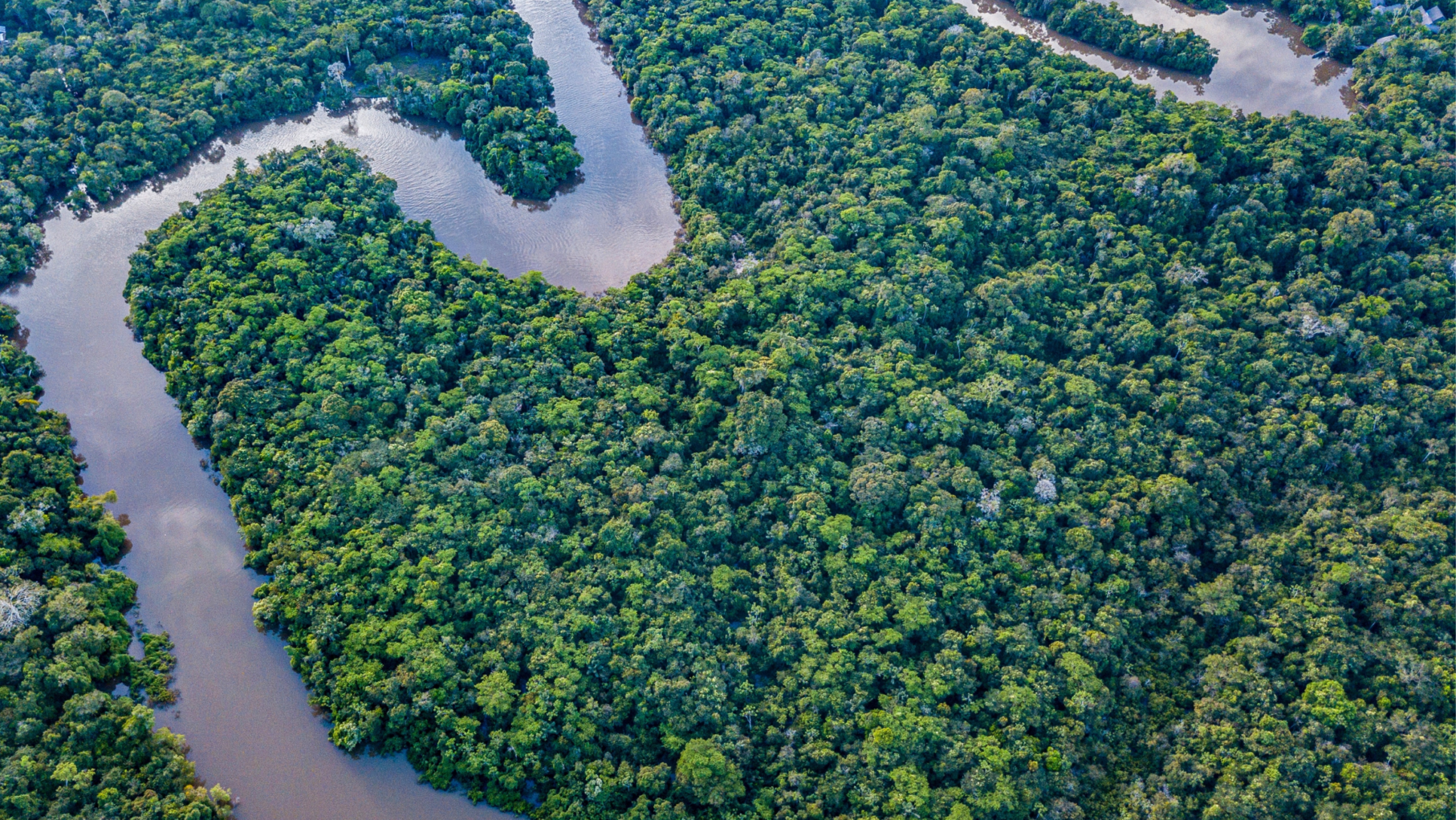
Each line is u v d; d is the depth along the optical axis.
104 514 139.50
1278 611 130.75
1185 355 158.00
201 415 146.88
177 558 138.62
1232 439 149.75
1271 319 160.75
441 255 171.88
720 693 121.00
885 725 118.19
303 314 160.50
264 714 124.06
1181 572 136.75
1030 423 150.38
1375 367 155.88
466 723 118.50
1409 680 122.31
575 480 141.12
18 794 106.75
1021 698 121.25
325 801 117.12
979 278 171.38
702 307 164.88
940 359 161.62
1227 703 123.00
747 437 145.38
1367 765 114.81
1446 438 147.75
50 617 122.06
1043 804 115.00
